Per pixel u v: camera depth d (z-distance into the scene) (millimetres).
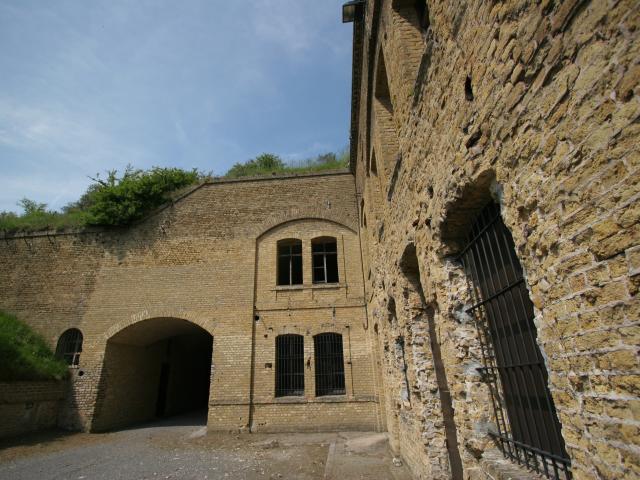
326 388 14211
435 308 4957
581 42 2080
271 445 11539
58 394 14430
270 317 14992
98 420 14406
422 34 5836
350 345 14406
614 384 1932
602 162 1965
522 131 2639
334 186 16797
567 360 2309
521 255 2752
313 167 19547
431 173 4605
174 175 18562
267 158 31250
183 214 16750
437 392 6316
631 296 1817
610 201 1922
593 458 2102
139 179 17531
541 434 3170
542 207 2459
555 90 2297
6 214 19781
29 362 13695
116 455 10766
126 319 15367
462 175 3613
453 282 4453
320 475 8273
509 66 2766
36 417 13656
